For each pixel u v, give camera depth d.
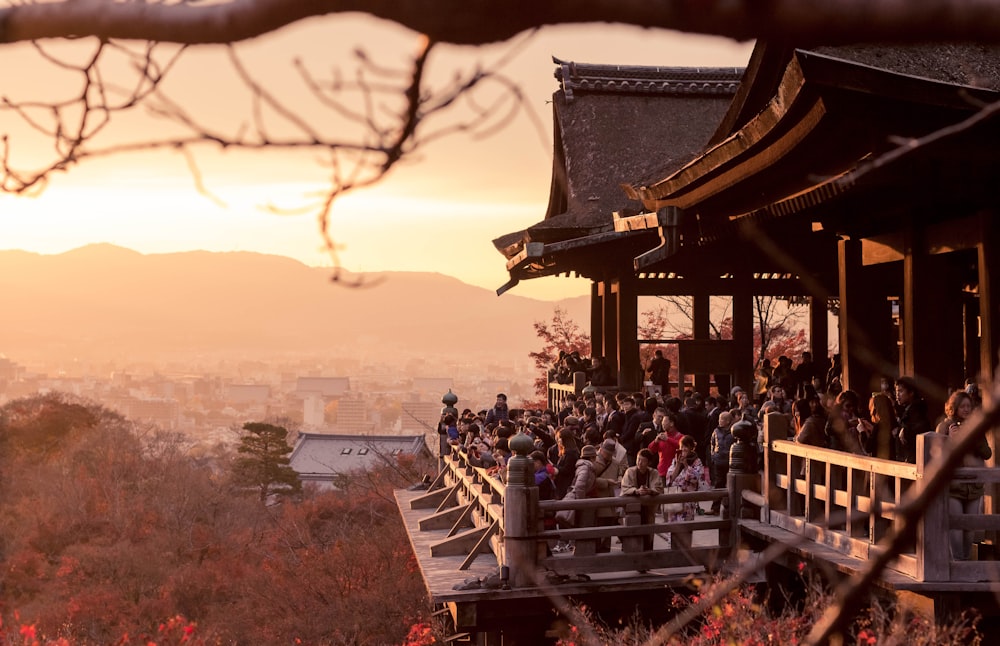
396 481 43.66
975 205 10.58
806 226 13.87
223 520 58.53
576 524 11.27
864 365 13.11
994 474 7.76
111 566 45.78
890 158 1.42
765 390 18.62
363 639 27.67
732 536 11.20
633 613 10.68
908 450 9.39
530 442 10.85
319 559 30.30
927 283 11.54
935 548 7.86
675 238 13.35
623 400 15.63
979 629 8.21
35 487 67.69
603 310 24.97
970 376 15.73
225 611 39.16
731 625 8.62
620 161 25.73
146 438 78.94
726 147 10.81
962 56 9.05
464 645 14.27
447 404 21.27
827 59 8.41
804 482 10.13
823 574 9.63
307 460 100.12
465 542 13.09
